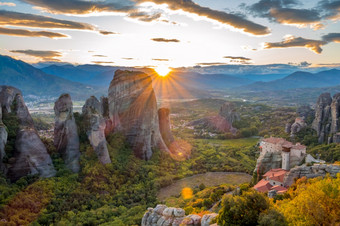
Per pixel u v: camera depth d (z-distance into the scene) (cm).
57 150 10025
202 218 4950
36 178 8331
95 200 8688
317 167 7444
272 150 10444
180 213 5444
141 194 9838
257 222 4022
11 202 7138
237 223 4169
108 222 7456
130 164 11512
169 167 12850
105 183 9569
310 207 4191
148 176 11312
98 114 11238
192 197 9762
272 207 4456
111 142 12150
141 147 12725
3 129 8375
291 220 4062
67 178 8906
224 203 4425
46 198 7812
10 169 8100
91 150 10144
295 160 9556
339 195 4494
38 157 8769
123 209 8450
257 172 10138
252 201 4319
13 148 8581
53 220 7256
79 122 10806
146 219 5784
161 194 10356
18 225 6656
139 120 12925
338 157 12469
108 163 10469
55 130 10306
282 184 8162
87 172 9369
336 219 4069
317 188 4797
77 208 8056
